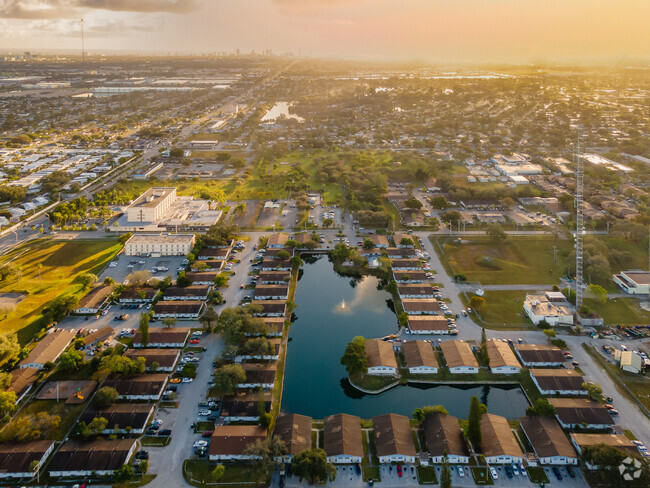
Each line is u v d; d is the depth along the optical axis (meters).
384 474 153.62
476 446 161.88
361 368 197.88
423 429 172.00
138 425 168.50
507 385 198.62
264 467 151.38
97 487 146.75
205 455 159.25
